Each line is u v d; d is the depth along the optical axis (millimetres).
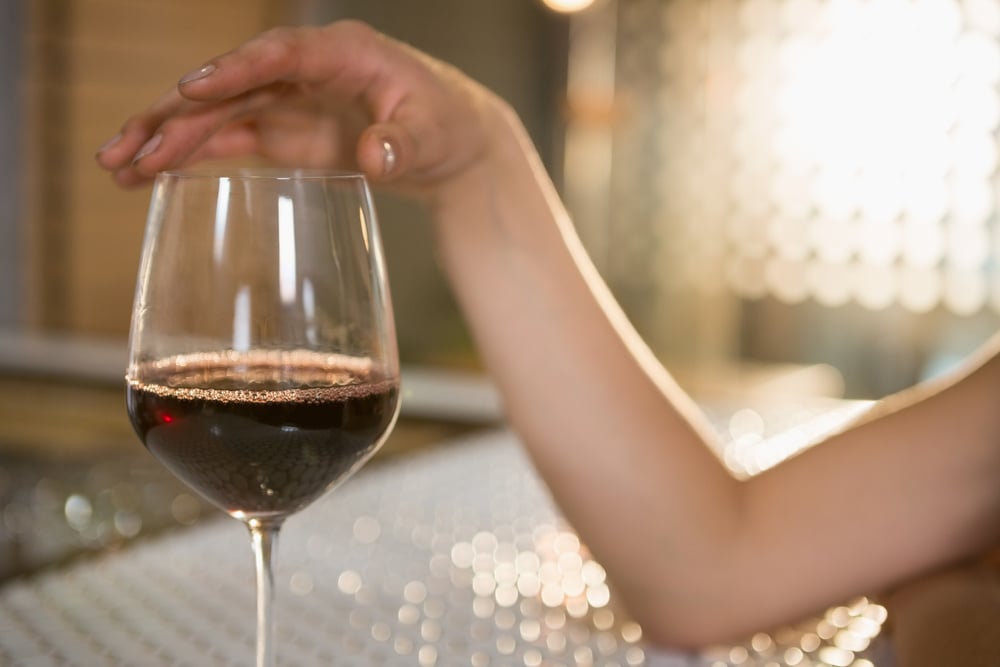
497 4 4312
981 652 644
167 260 594
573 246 808
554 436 780
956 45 3818
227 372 590
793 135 4113
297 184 595
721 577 761
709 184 4254
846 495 793
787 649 736
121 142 662
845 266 4129
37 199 3797
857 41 3951
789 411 1219
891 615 748
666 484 771
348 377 604
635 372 795
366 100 691
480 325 784
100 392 1344
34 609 732
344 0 3975
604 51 4266
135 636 703
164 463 613
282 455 594
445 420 1163
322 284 599
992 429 801
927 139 3924
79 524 878
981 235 3904
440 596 769
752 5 4074
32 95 3738
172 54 3791
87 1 3730
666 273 4367
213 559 811
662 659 710
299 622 725
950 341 4012
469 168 755
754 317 4305
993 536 789
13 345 1592
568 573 811
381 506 913
